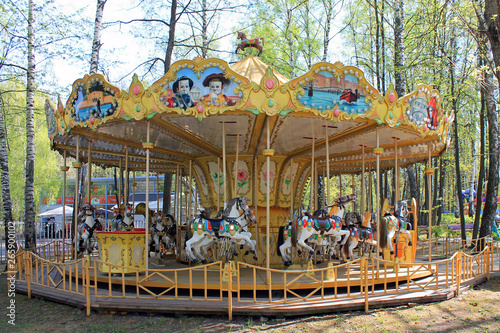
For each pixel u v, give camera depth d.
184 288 8.54
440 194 25.00
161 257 13.12
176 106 7.90
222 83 7.75
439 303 8.00
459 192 16.78
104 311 7.61
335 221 10.15
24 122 27.73
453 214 34.09
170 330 6.70
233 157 12.00
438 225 25.84
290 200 12.38
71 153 13.74
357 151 13.65
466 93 17.72
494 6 9.34
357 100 8.23
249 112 7.89
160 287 8.84
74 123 9.41
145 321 7.16
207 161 12.47
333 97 8.01
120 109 8.40
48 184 33.03
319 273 9.70
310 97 7.88
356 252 14.99
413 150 13.23
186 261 12.23
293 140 11.05
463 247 15.59
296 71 25.56
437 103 9.94
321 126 9.62
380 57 23.06
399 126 9.16
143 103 8.11
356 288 8.98
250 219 9.47
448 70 17.53
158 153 13.02
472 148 27.42
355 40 25.67
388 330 6.57
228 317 7.15
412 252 11.43
